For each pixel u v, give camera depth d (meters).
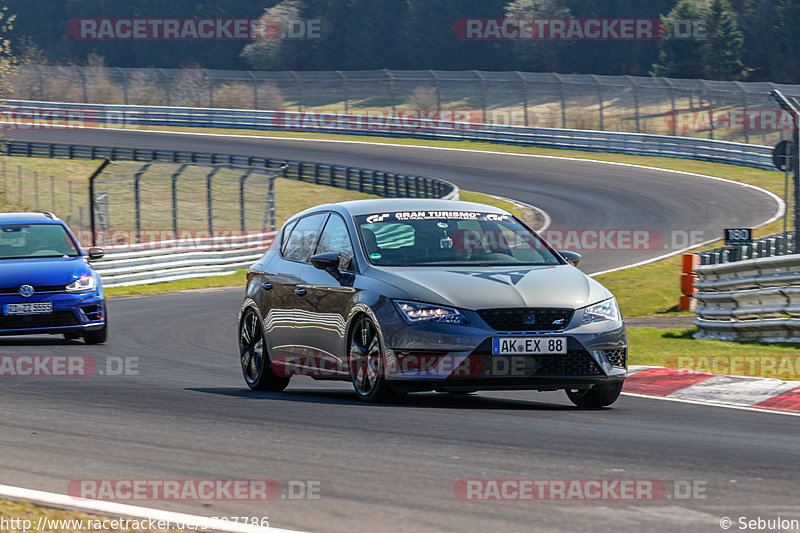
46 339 50.56
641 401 29.84
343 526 15.34
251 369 32.72
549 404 29.25
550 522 15.46
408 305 26.06
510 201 128.62
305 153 182.38
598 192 132.88
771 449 21.58
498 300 25.86
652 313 64.31
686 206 119.19
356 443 21.44
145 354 43.62
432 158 172.38
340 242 29.55
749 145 150.12
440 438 21.98
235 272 94.62
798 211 57.75
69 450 21.05
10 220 50.78
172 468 19.27
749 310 44.94
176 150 186.38
